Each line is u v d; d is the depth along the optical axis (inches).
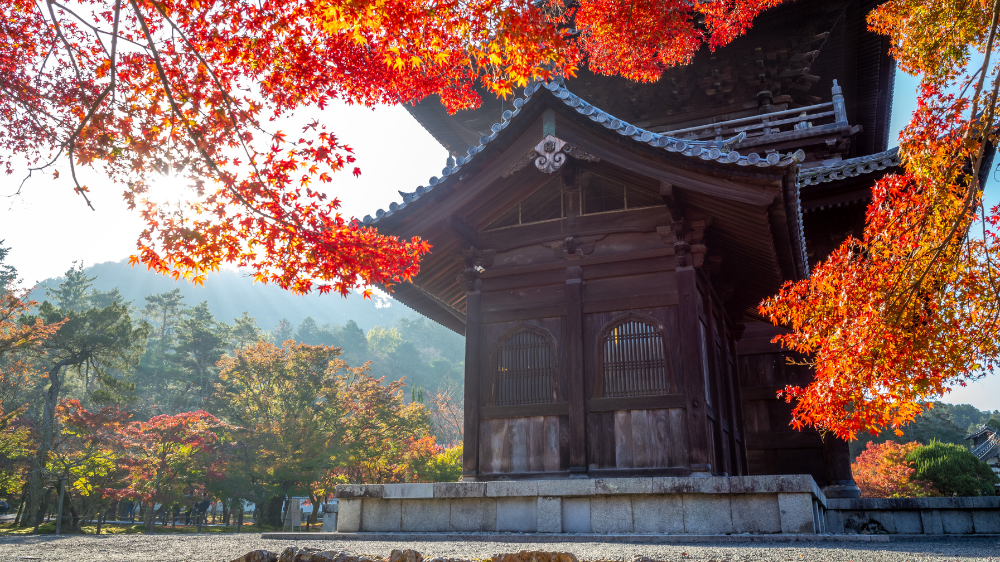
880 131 1109.1
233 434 1780.3
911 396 262.1
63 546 349.1
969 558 252.8
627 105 909.2
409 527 419.2
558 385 480.4
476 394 498.3
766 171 409.4
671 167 455.5
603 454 454.6
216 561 242.1
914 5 325.1
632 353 470.9
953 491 1988.2
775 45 829.8
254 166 255.4
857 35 870.4
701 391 443.5
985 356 251.6
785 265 524.1
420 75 288.8
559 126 490.3
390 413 1983.3
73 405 1544.0
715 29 477.7
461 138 1036.5
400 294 606.9
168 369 3324.3
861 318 266.5
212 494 1663.4
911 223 265.6
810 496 345.1
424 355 7234.3
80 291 3627.0
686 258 476.4
